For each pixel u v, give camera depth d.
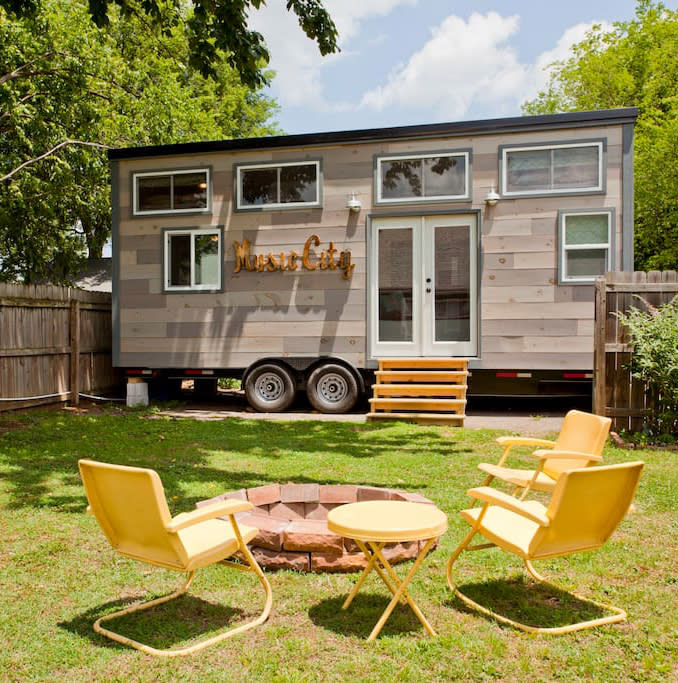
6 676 2.44
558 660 2.54
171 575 3.43
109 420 8.70
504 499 2.88
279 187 9.97
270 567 3.47
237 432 7.85
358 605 3.04
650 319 6.98
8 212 14.12
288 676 2.39
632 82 20.92
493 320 9.16
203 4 7.15
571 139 8.97
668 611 2.99
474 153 9.26
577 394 9.30
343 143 9.63
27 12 9.20
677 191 16.66
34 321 9.66
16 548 3.84
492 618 2.92
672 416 6.93
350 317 9.66
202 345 10.16
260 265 9.94
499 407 10.51
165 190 10.38
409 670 2.45
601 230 8.94
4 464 6.03
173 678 2.42
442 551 3.72
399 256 9.60
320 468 5.86
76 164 14.27
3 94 12.11
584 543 2.89
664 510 4.54
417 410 9.17
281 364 9.94
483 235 9.21
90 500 2.88
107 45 13.51
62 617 2.95
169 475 5.57
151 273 10.37
